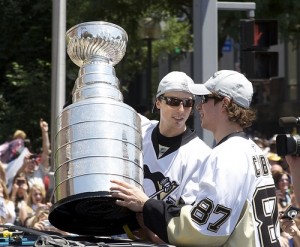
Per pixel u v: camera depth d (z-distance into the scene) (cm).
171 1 2859
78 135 549
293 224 720
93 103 557
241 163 554
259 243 556
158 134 709
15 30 2805
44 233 519
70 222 588
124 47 631
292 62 4444
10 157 1631
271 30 1580
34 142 2592
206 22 1441
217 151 561
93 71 591
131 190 544
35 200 1365
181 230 543
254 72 1563
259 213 559
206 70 1438
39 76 2648
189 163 696
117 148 548
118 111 559
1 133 2605
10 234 521
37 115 2628
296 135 684
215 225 543
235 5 1561
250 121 584
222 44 2886
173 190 692
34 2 2809
